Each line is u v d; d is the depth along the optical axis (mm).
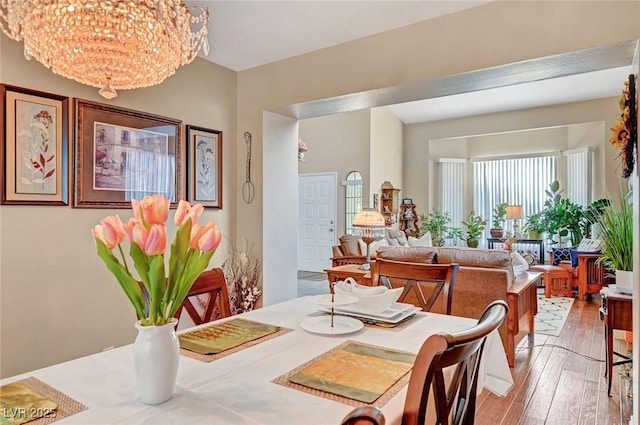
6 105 2285
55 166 2504
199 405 974
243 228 3793
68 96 2572
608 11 2199
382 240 6094
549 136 8039
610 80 5938
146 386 971
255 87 3678
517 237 7570
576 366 3254
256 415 927
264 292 3686
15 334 2348
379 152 7934
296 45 3193
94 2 1599
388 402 989
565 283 5980
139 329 980
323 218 8219
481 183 8781
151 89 3076
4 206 2295
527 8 2434
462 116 8266
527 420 2398
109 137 2783
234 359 1274
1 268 2289
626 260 2678
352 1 2531
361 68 3062
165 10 1799
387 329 1604
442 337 836
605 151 6789
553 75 2697
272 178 3773
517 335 3346
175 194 3227
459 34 2660
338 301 1658
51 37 1668
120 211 2848
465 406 1114
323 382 1099
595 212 6430
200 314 1848
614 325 2666
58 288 2535
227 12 2652
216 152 3602
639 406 2074
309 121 8414
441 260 3631
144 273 961
